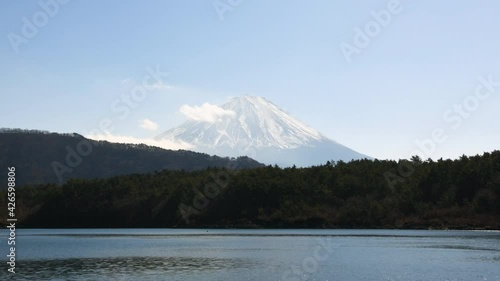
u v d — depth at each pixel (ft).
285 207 645.51
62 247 375.45
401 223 597.52
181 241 432.66
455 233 512.22
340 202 648.79
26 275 231.50
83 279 220.43
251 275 230.89
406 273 234.99
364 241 410.11
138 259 290.56
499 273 234.38
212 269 248.93
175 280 217.56
